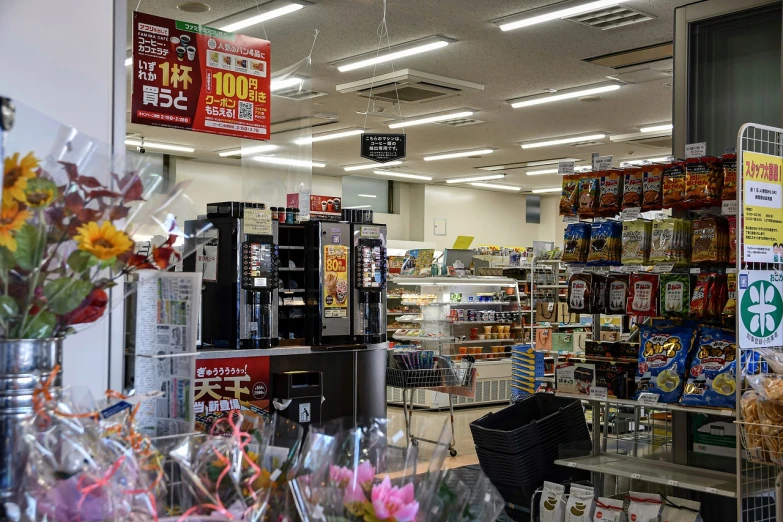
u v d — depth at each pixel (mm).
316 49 7902
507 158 14523
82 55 2160
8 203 1174
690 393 3643
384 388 5613
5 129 1085
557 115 10859
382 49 7906
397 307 12125
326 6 6633
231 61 4738
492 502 1569
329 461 1484
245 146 5977
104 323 2186
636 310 3986
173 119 4512
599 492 4195
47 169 1239
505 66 8492
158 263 1408
